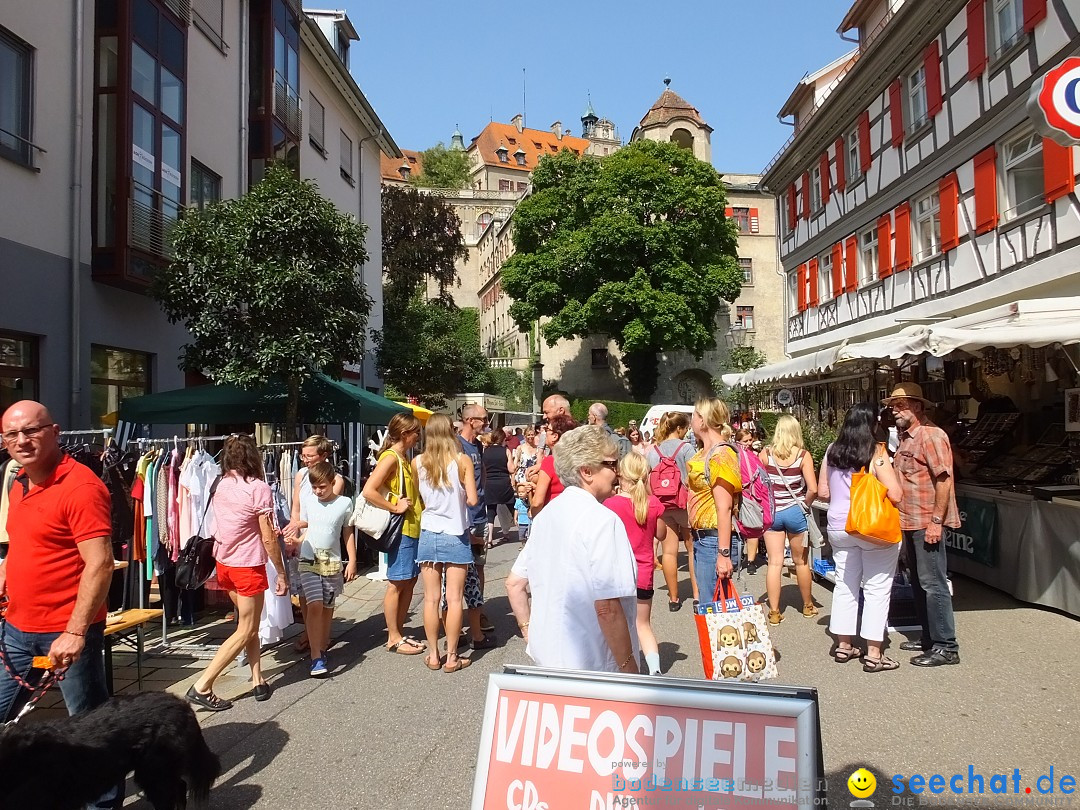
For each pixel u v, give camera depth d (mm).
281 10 17812
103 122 11742
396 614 6301
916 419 5582
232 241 10438
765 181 25578
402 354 27625
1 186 9789
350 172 25203
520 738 2506
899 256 16625
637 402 41844
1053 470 7758
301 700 5125
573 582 2844
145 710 3250
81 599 3307
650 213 36656
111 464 5508
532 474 6719
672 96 50281
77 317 11094
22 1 10195
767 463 6820
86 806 3018
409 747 4277
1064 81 6801
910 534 5547
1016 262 12539
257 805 3635
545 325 37906
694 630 6676
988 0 13109
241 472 5113
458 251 33969
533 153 94875
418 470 5805
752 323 43781
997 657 5531
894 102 16719
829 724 4383
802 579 6926
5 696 3418
